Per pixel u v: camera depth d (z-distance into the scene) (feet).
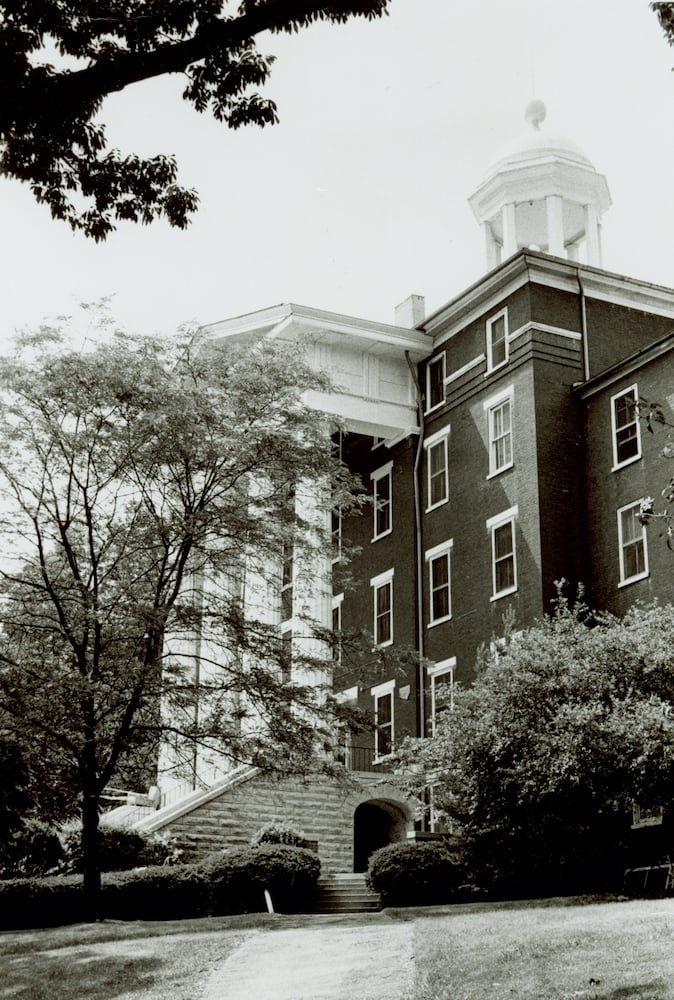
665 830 81.82
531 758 77.25
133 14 38.34
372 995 44.16
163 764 99.19
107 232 44.34
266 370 78.95
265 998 46.47
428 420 131.23
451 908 73.15
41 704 67.72
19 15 38.24
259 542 77.15
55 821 76.89
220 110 41.29
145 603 73.36
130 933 67.92
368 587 135.23
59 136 40.70
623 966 42.96
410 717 122.72
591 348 119.55
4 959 61.52
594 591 110.52
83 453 75.82
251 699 76.13
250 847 88.38
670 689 79.36
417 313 139.95
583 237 140.15
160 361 77.05
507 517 115.65
